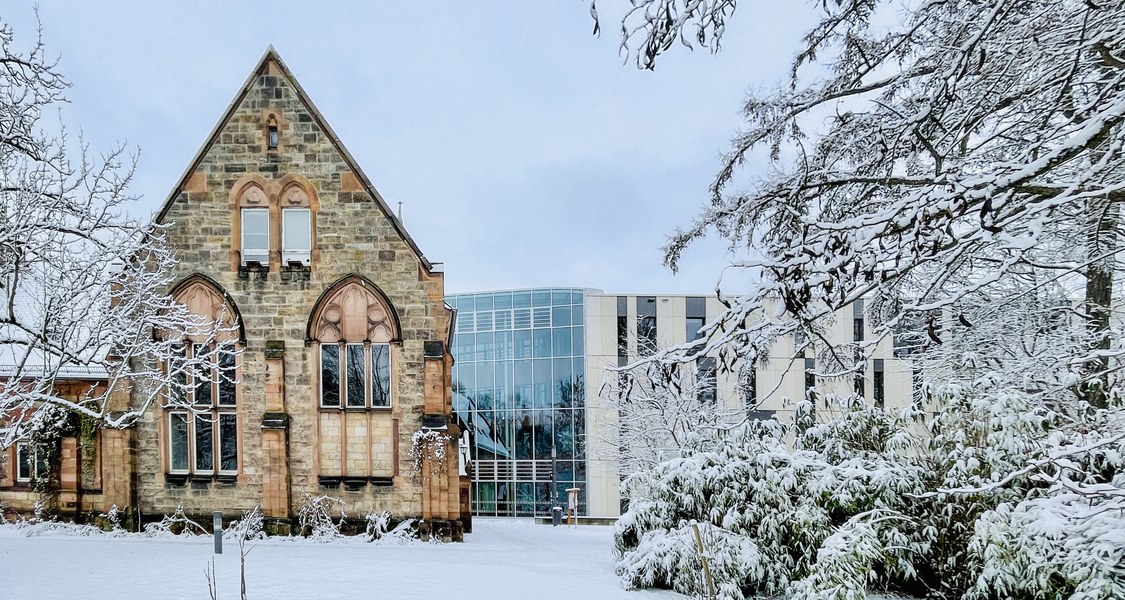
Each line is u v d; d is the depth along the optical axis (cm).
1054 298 1280
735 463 1278
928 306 605
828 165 1006
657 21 525
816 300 664
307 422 1947
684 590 1202
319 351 1975
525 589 1243
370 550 1727
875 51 996
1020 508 974
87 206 1503
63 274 1485
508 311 4697
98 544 1728
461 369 4775
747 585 1203
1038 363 1162
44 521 1961
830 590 1003
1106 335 1049
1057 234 1041
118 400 1936
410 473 1941
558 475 4509
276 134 1992
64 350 1450
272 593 1177
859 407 1320
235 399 1972
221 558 1518
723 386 3772
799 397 3859
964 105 861
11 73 1307
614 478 4397
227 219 1975
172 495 1936
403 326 1964
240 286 1967
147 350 1656
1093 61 736
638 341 3750
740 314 639
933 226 545
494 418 4672
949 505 1102
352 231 1977
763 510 1245
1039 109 789
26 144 1403
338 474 1945
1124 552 807
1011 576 945
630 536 1419
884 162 860
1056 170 855
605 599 1180
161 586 1207
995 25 680
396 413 1950
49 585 1208
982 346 1388
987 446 1093
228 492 1934
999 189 560
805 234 598
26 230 1394
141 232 1606
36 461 1997
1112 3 652
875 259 568
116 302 1794
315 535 1875
